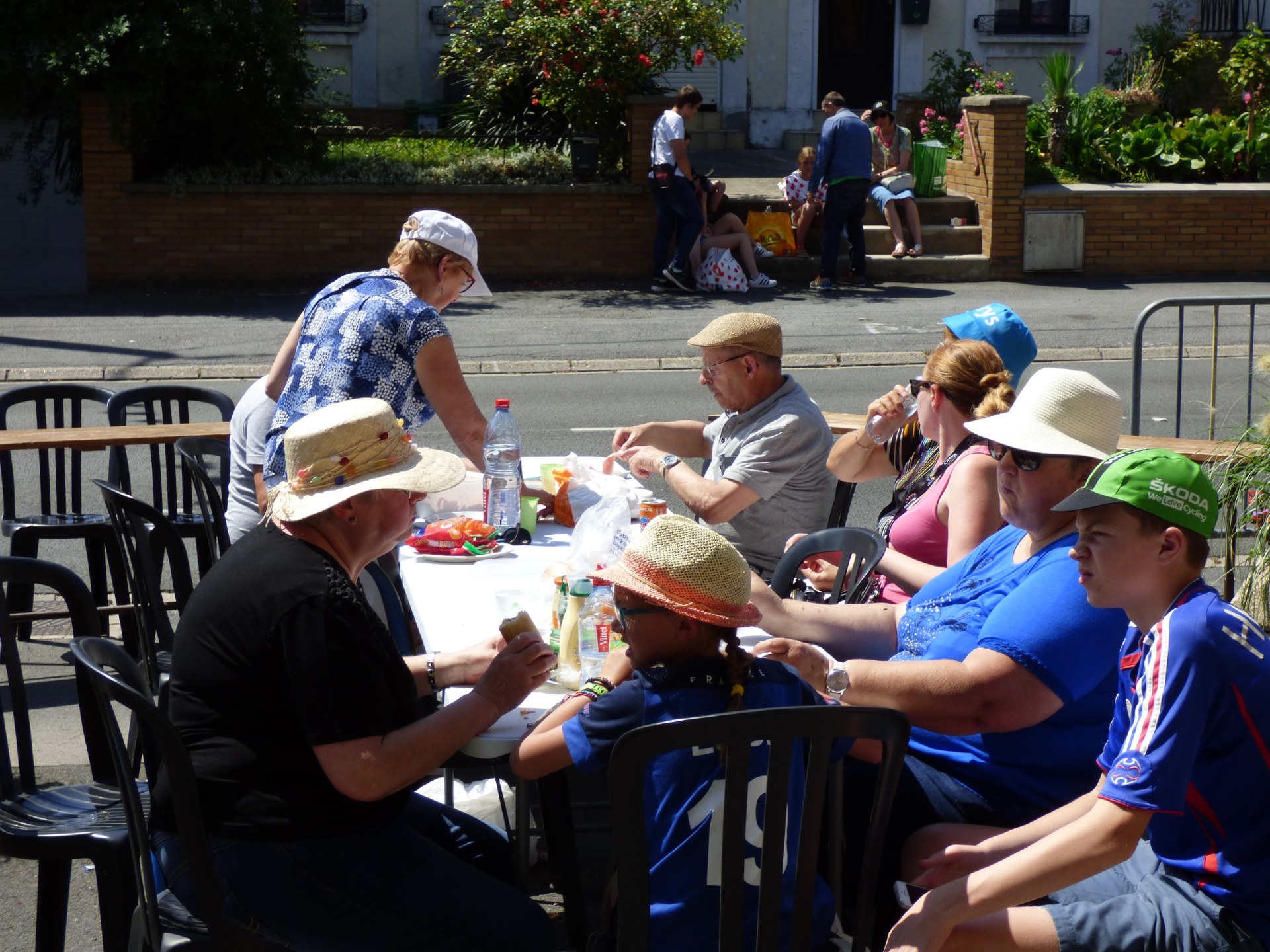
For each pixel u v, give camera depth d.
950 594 3.41
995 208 15.83
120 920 3.04
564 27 15.80
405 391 4.32
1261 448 4.73
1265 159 16.89
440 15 20.33
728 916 2.46
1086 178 16.97
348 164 16.00
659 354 12.31
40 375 11.36
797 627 3.71
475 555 4.17
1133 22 21.73
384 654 2.75
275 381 4.64
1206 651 2.47
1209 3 21.30
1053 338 12.80
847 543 4.08
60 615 5.51
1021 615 2.99
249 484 4.80
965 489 3.83
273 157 16.28
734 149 21.64
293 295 15.08
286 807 2.71
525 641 2.90
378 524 2.89
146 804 3.25
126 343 12.57
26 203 16.75
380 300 4.29
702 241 15.32
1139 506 2.54
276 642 2.68
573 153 15.80
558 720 2.78
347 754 2.65
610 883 2.85
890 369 11.91
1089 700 3.04
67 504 7.41
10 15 14.95
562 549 4.30
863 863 2.69
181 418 6.11
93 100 15.08
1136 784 2.45
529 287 15.58
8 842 3.05
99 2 14.99
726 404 4.80
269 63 15.81
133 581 4.27
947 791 3.17
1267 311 14.11
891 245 16.12
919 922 2.50
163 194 15.38
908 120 19.53
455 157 16.38
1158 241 16.17
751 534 4.76
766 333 4.68
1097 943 2.54
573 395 10.88
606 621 3.22
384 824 2.80
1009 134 15.65
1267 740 2.50
